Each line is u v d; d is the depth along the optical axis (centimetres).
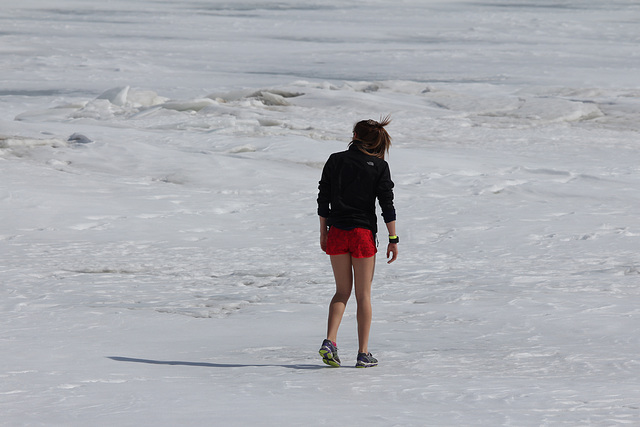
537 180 5812
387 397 1394
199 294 2855
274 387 1494
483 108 11012
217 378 1599
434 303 2669
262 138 7262
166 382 1551
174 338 2127
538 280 3064
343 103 11088
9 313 2466
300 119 9669
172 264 3403
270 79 15925
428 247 3831
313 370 1722
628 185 5691
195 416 1231
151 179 5616
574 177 6000
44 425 1188
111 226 4169
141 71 16925
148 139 7162
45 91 13275
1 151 6144
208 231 4162
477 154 7256
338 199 1855
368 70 17988
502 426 1166
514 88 13875
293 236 4081
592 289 2881
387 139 1892
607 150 7619
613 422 1193
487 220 4491
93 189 5119
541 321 2323
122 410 1282
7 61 17750
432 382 1539
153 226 4203
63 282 3027
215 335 2181
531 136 8569
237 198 5056
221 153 6625
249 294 2856
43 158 6075
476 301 2680
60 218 4284
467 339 2097
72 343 2025
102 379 1577
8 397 1393
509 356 1859
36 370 1661
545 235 4078
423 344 2041
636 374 1642
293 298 2808
